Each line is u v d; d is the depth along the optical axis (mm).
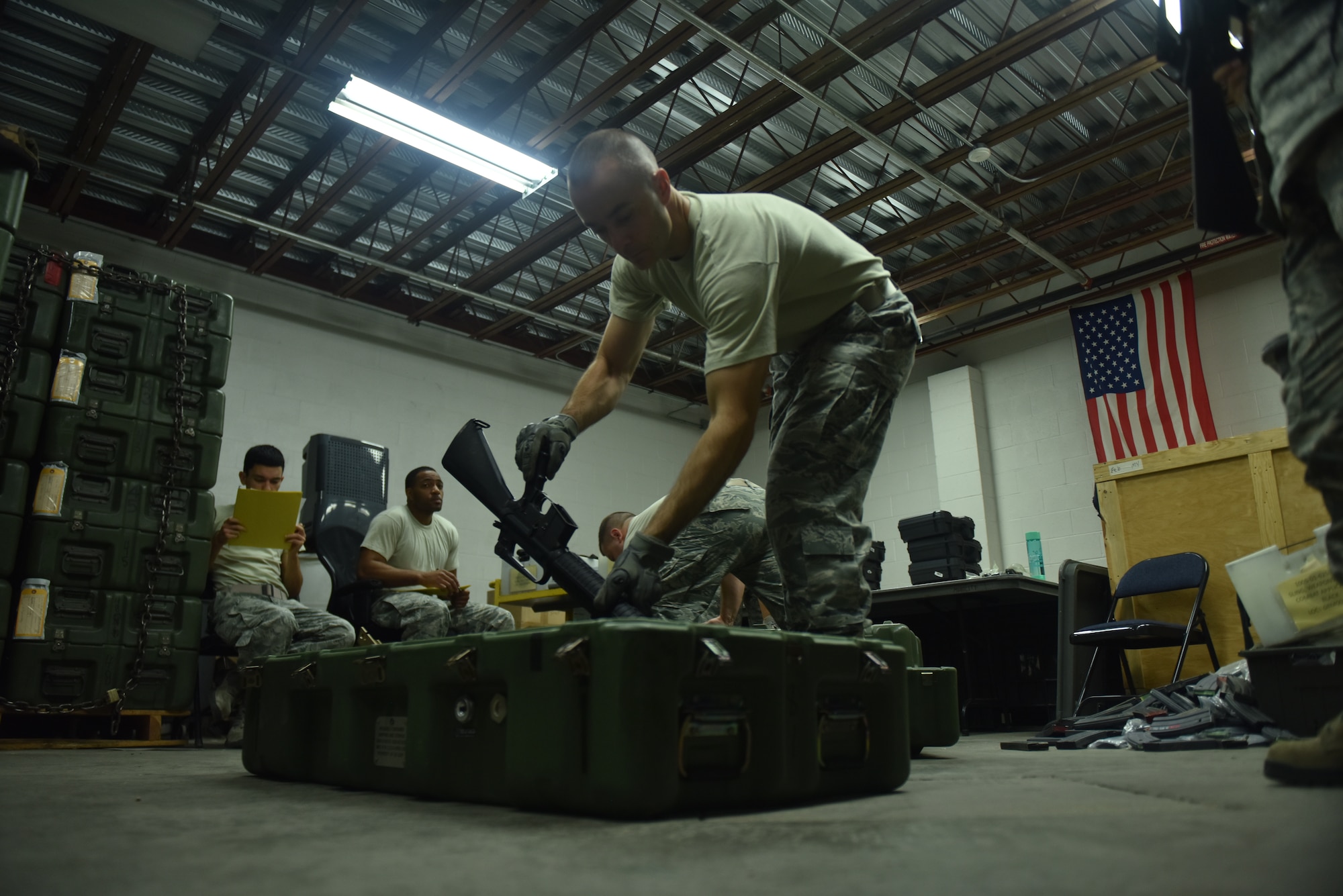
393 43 5762
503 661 1105
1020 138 6762
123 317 3619
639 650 968
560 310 8867
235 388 7148
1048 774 1472
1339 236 893
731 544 2498
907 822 889
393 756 1317
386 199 6988
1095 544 7625
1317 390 938
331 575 4262
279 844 812
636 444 9633
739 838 814
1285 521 3740
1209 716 2275
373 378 7926
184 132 6262
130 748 3234
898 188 6602
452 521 7949
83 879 644
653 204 1484
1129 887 537
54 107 6000
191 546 3617
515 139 6707
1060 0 5547
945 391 8633
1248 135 6008
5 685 3186
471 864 697
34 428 3348
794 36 5711
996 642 5953
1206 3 1097
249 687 1758
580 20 5652
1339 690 2006
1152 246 7754
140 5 4648
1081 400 7961
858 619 1572
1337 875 543
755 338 1458
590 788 969
